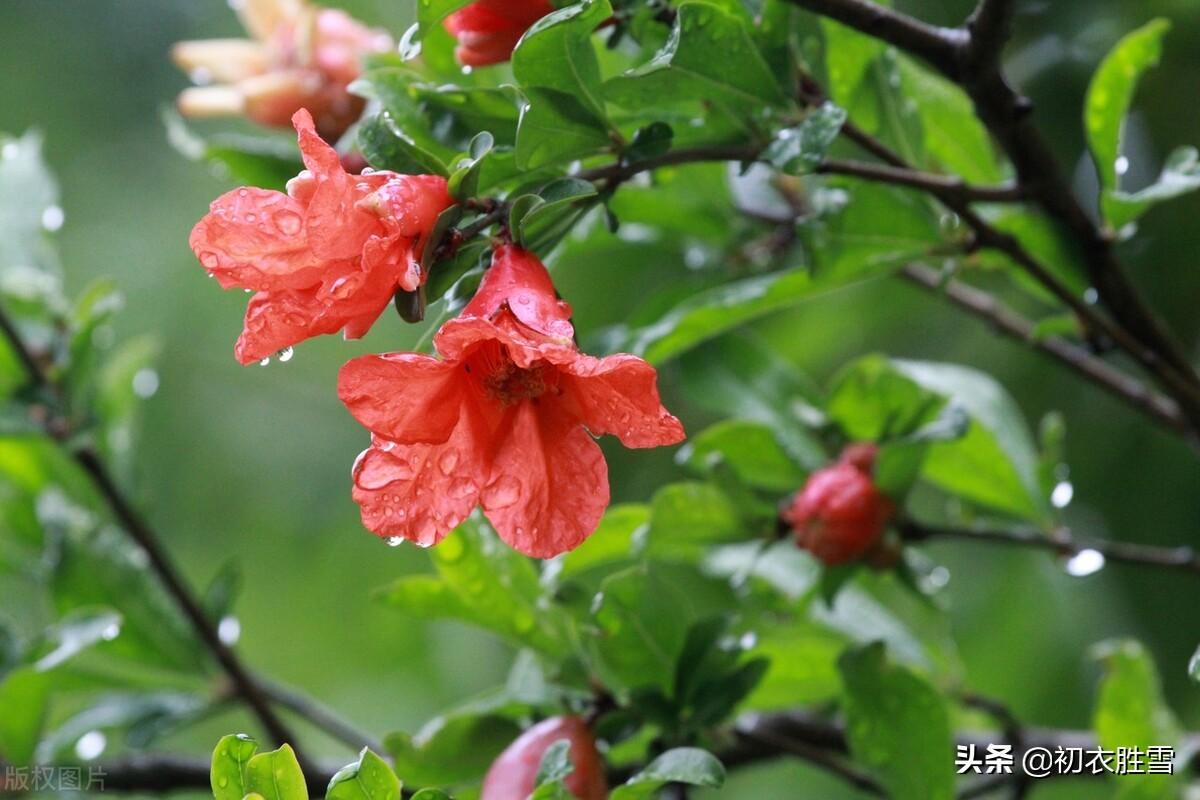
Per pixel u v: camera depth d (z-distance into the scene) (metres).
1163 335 0.86
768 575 0.90
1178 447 1.06
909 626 0.96
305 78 0.90
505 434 0.75
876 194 0.84
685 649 0.83
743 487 0.87
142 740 0.91
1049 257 0.87
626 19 0.80
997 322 0.93
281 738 0.93
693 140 0.81
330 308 0.73
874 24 0.80
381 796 0.74
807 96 0.82
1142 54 0.84
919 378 0.93
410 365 0.73
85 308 0.94
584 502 0.75
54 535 0.94
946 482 0.92
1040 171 0.83
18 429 0.92
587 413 0.75
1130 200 0.83
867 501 0.86
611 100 0.80
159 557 0.93
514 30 0.79
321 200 0.73
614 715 0.83
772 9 0.81
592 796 0.81
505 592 0.84
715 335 0.92
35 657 0.89
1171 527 1.07
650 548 0.87
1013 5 0.79
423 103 0.79
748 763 0.88
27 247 0.95
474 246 0.75
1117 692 0.90
